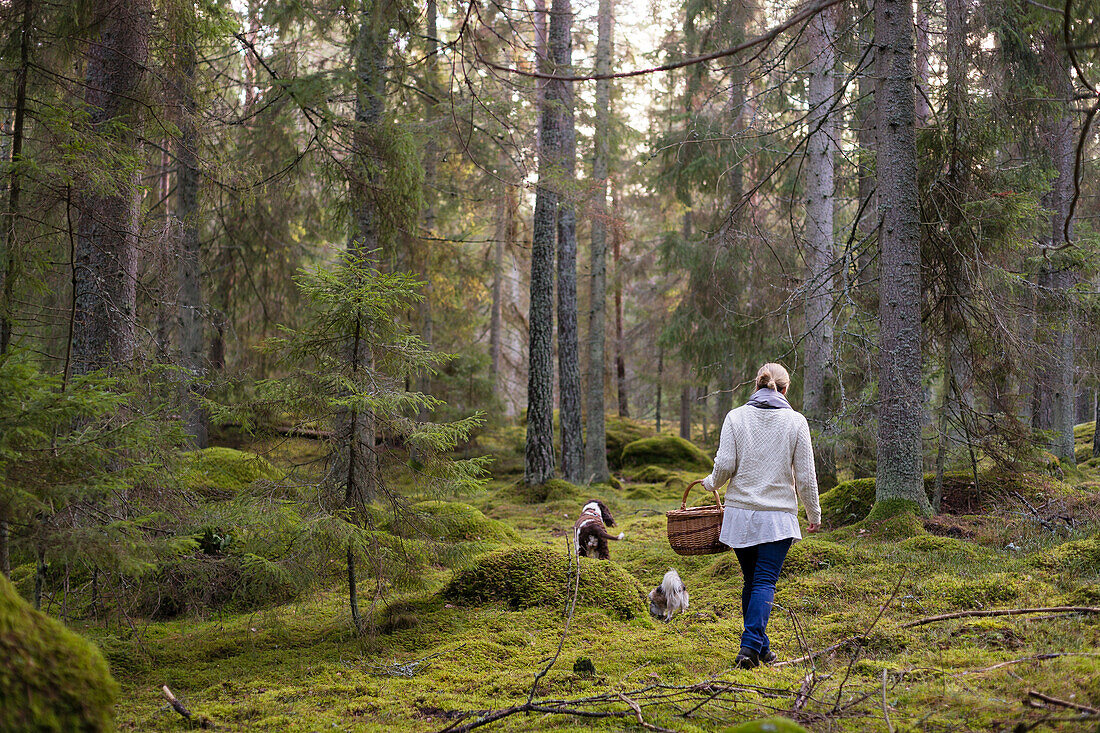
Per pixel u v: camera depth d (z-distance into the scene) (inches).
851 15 341.1
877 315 347.3
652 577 257.3
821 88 422.3
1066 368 459.8
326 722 126.2
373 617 182.4
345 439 185.6
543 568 211.2
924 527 249.4
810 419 419.8
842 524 289.3
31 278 202.1
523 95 362.6
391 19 263.3
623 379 1025.5
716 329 663.1
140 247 253.9
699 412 1077.8
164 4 249.4
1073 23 285.4
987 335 294.0
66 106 200.5
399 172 314.2
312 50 406.3
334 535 169.9
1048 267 360.2
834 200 452.1
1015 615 156.9
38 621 82.4
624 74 99.7
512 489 487.8
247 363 595.5
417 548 188.5
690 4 499.5
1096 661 117.0
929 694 116.7
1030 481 299.0
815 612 183.3
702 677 142.2
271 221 573.9
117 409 155.8
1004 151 353.4
